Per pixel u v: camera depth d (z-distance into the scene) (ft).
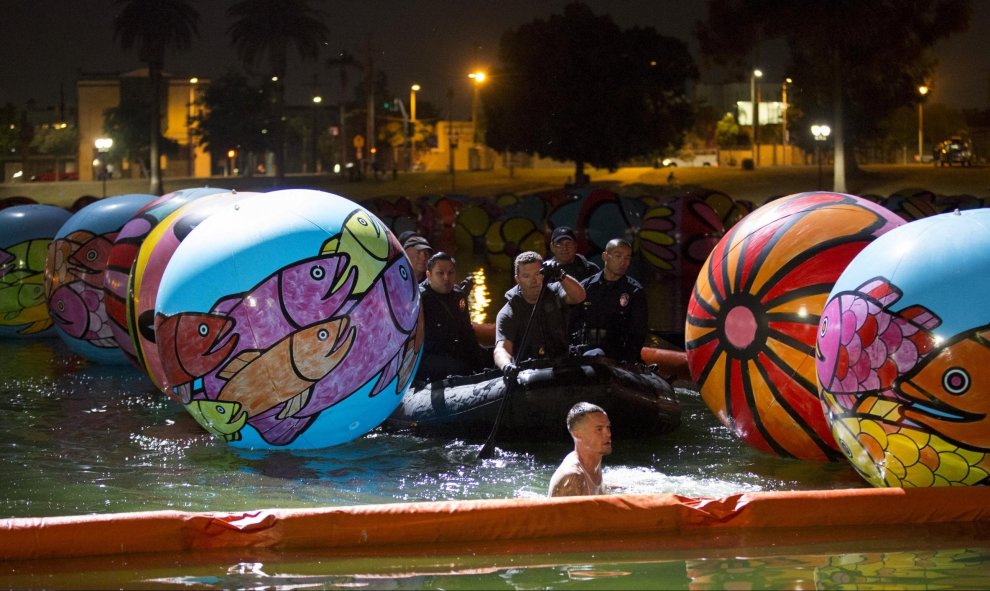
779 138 310.86
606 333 29.17
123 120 315.99
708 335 24.58
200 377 24.70
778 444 24.21
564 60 185.98
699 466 24.91
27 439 27.48
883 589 15.69
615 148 188.96
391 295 25.35
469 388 27.66
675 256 78.07
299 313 24.35
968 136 261.24
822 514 19.11
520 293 28.50
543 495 22.50
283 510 18.24
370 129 299.58
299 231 24.77
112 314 36.06
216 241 24.89
